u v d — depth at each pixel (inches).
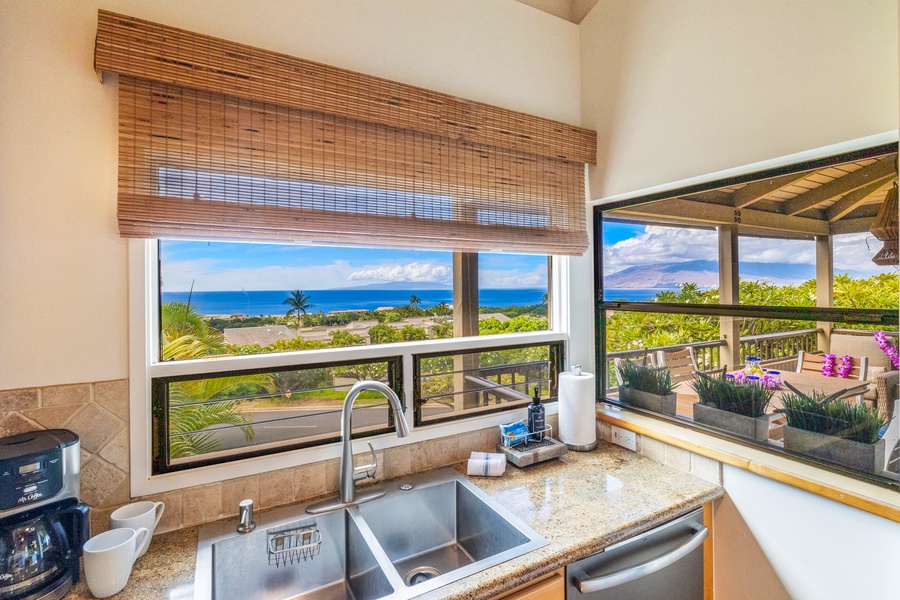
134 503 43.2
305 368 53.6
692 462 58.3
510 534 46.0
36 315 40.3
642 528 46.5
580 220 74.2
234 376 49.4
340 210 52.6
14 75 39.4
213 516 47.6
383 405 61.1
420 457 60.5
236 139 46.8
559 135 69.9
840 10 44.3
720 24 55.4
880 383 44.1
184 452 64.9
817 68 46.1
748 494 52.3
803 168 49.8
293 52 51.1
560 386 69.1
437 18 61.7
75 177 41.6
